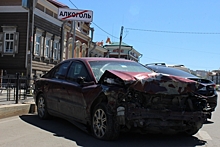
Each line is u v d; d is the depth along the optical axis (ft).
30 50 40.42
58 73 24.07
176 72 33.50
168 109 17.22
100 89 17.80
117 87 17.11
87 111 18.86
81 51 101.50
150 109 16.79
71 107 20.71
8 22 65.41
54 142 17.38
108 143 17.35
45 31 72.13
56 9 76.38
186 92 17.78
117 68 20.84
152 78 17.25
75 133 19.92
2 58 65.92
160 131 17.39
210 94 28.07
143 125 16.71
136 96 17.15
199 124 18.53
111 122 17.13
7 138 18.16
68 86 21.12
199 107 18.76
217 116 32.32
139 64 22.98
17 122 23.53
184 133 20.65
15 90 29.07
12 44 65.67
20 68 64.75
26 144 16.81
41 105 25.49
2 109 24.80
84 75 20.26
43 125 22.62
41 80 26.03
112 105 17.04
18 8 64.69
